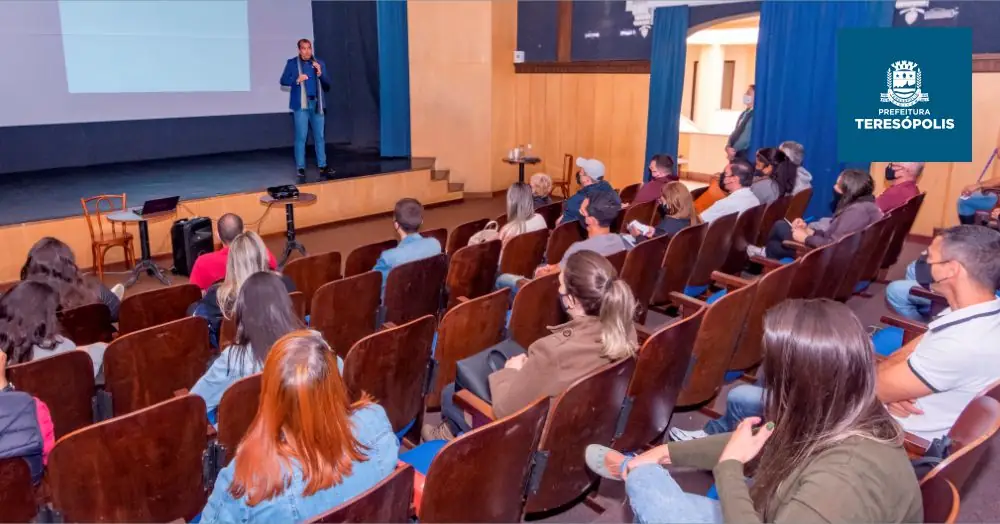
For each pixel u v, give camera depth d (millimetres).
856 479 1032
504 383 1883
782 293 2752
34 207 5773
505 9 8359
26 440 1667
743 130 7121
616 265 3045
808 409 1113
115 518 1661
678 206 3730
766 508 1153
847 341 1088
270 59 8523
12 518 1608
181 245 5512
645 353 1963
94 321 2877
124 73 7469
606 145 8289
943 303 2680
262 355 1927
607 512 2168
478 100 8391
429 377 2500
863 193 3916
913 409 1812
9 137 7285
